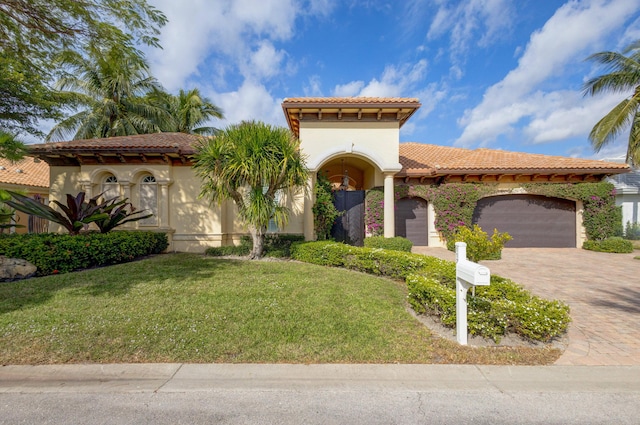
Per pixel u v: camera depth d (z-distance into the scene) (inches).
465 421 107.8
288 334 169.5
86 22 309.1
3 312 193.5
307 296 232.7
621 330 187.5
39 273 292.2
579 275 345.7
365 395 122.3
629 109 606.5
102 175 477.7
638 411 113.7
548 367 143.6
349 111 460.8
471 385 129.9
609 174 577.9
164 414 110.9
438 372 138.8
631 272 362.6
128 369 138.6
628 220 854.5
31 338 159.6
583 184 570.6
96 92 815.1
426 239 609.9
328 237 499.8
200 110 1079.0
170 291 238.8
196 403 117.1
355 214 528.7
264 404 116.7
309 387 127.3
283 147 363.9
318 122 471.8
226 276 291.0
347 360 147.3
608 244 531.5
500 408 114.8
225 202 506.0
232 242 515.2
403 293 253.6
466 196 566.9
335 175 621.9
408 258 288.4
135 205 474.0
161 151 446.3
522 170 558.9
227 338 163.6
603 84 636.1
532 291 278.4
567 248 583.8
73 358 145.0
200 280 274.1
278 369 139.6
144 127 845.8
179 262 364.5
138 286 252.4
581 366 145.1
